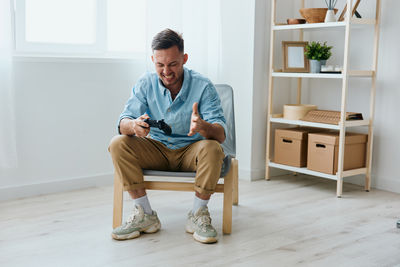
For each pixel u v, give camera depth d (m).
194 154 1.94
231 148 2.29
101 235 1.97
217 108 1.98
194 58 3.04
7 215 2.23
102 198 2.56
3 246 1.83
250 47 2.98
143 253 1.78
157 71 1.89
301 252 1.81
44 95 2.60
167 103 2.00
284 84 3.21
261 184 2.96
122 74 2.87
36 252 1.78
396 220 2.24
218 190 2.00
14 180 2.54
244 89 3.05
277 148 3.04
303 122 2.85
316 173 2.79
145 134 1.84
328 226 2.13
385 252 1.83
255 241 1.92
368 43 2.91
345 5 2.94
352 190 2.83
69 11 2.73
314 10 2.76
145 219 1.96
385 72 2.83
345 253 1.81
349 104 3.04
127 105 2.03
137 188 1.93
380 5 2.70
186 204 2.45
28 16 2.60
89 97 2.76
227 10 3.07
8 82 2.38
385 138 2.85
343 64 2.85
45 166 2.64
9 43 2.36
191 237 1.96
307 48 2.85
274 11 2.94
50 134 2.64
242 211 2.35
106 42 2.85
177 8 2.88
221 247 1.85
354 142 2.75
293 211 2.36
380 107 2.86
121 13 2.90
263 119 3.10
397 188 2.79
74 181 2.74
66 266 1.65
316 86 3.22
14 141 2.44
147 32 2.79
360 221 2.21
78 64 2.69
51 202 2.46
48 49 2.66
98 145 2.83
